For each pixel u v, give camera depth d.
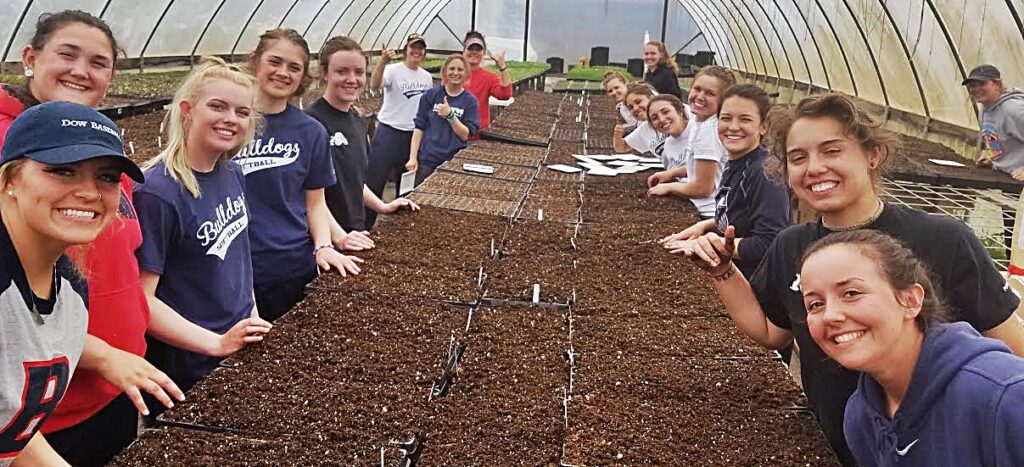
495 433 2.55
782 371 3.08
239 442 2.44
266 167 3.96
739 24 18.86
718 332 3.46
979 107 8.01
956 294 2.41
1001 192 6.53
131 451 2.38
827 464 2.42
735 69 22.08
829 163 2.44
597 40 25.42
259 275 4.03
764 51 17.80
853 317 1.83
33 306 1.81
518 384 2.91
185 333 3.05
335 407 2.69
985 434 1.66
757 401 2.83
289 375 2.93
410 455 2.45
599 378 2.96
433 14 23.09
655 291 3.97
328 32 18.03
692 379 2.98
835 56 12.59
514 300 3.76
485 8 24.11
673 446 2.49
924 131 9.77
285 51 3.87
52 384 1.91
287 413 2.64
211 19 13.90
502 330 3.42
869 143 2.43
